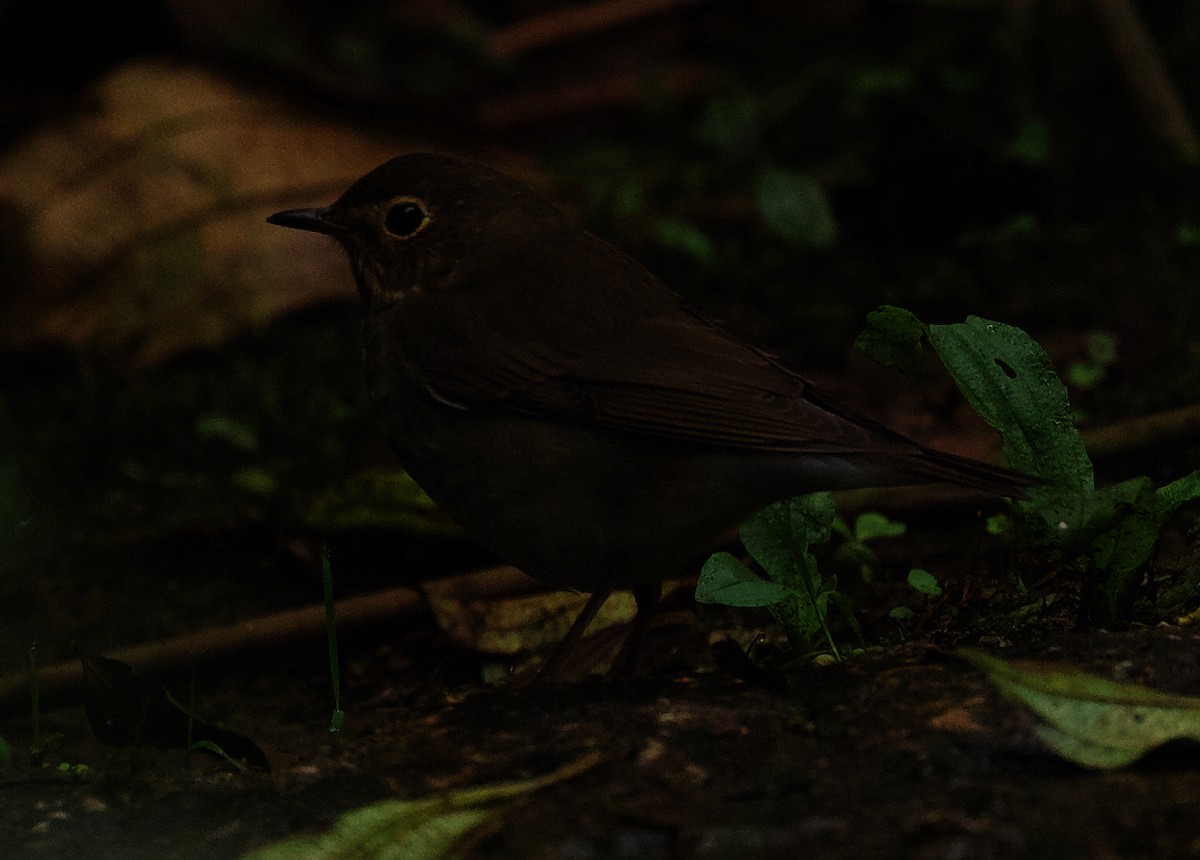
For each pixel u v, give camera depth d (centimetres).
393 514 1043
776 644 851
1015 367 744
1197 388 1133
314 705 905
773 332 1352
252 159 1575
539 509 789
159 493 1227
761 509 764
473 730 680
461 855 547
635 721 663
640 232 1584
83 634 1023
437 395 795
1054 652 670
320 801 644
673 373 778
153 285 1498
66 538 1150
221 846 610
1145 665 647
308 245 1516
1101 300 1320
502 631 910
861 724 630
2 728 861
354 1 2084
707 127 1758
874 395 1223
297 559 1072
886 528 899
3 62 1823
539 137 1842
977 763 585
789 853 531
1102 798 545
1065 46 1664
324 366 1427
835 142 1716
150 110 1614
